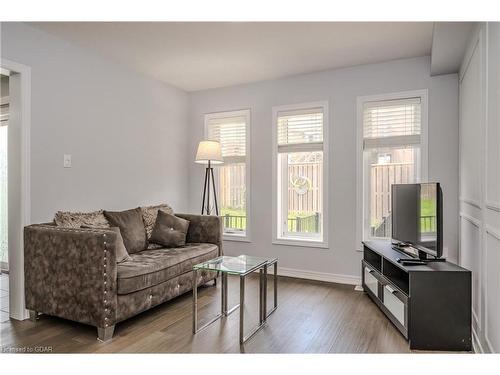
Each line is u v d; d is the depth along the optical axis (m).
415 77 3.56
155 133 4.28
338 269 3.90
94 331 2.53
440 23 2.43
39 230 2.61
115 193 3.71
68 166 3.19
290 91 4.18
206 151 4.08
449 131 3.43
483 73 2.23
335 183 3.92
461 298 2.30
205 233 3.85
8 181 2.85
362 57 3.55
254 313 2.92
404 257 2.81
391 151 3.73
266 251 4.32
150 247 3.60
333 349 2.27
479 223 2.37
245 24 2.83
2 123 4.20
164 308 3.04
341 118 3.89
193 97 4.84
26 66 2.83
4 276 4.04
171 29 2.93
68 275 2.49
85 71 3.36
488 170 2.11
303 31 2.95
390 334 2.51
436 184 2.55
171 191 4.55
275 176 4.27
